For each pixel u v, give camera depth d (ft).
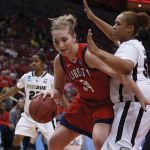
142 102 13.20
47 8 78.38
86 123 15.37
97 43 66.13
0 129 32.17
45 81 25.94
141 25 14.69
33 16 77.61
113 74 13.47
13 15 75.72
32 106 15.39
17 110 33.60
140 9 43.52
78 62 14.30
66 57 14.69
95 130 14.32
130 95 13.96
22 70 56.54
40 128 25.25
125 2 71.31
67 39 14.06
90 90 14.64
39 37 72.74
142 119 13.96
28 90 26.03
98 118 14.49
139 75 14.14
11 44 66.74
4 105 34.73
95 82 14.42
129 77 13.33
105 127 14.28
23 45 67.10
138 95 13.28
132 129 13.88
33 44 69.56
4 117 34.53
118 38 14.79
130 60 13.38
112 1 73.36
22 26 73.41
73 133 15.69
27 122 25.46
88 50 13.66
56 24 14.24
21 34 71.56
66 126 15.60
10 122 33.40
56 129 15.83
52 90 15.81
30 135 25.64
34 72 26.14
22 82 26.21
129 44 13.89
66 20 14.29
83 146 28.84
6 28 71.31
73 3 75.05
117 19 14.64
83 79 14.57
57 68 15.39
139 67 14.14
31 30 73.72
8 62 56.90
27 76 26.11
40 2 78.64
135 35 14.88
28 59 61.52
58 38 14.08
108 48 65.41
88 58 13.97
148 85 14.12
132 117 13.89
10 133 32.14
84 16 65.31
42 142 31.55
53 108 15.43
